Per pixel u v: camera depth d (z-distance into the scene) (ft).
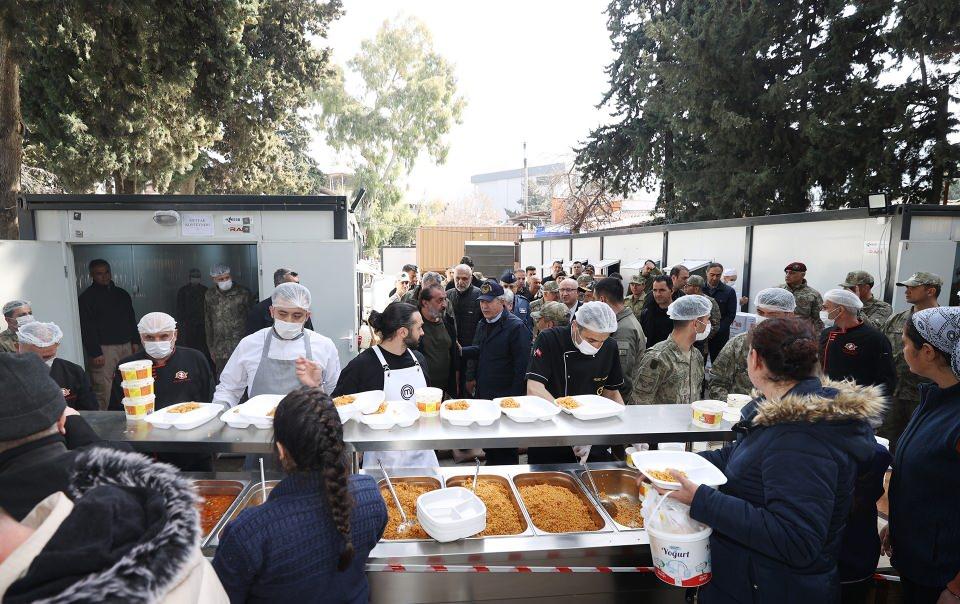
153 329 10.32
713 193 45.42
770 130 42.09
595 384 11.11
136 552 2.48
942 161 34.24
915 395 15.37
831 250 24.13
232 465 14.89
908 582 6.28
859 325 14.08
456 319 21.68
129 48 24.21
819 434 4.91
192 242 18.75
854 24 37.45
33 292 17.58
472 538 7.05
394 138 122.42
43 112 30.07
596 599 7.15
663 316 20.38
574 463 9.61
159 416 7.66
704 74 42.22
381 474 8.75
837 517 5.09
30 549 2.50
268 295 18.97
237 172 59.36
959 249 21.24
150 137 36.52
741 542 4.97
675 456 6.57
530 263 71.15
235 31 29.01
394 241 153.99
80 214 18.37
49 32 22.63
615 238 46.06
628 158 62.28
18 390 3.79
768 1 40.19
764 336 5.50
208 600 3.10
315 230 19.07
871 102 35.70
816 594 5.05
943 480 5.87
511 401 8.71
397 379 9.91
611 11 61.87
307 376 8.45
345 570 4.81
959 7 30.19
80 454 3.26
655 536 5.60
